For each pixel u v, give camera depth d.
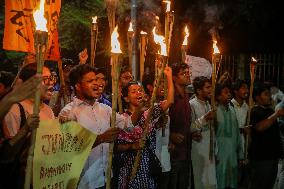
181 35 13.67
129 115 4.62
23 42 4.48
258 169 6.03
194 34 14.57
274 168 6.05
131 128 4.29
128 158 4.30
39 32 2.73
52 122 3.35
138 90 4.60
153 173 4.41
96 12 12.08
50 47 4.80
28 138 3.16
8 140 3.01
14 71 12.07
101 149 4.09
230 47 14.44
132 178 4.07
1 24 12.12
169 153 5.33
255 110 5.97
